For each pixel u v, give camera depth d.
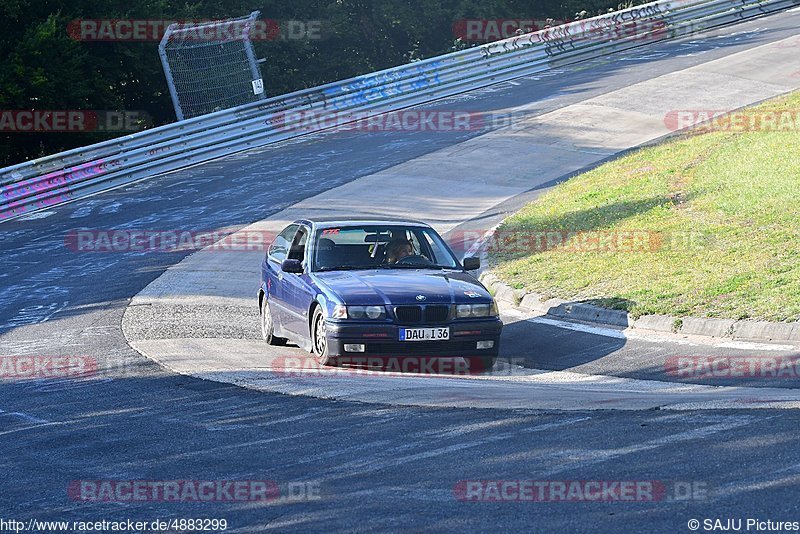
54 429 29.61
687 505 19.75
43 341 46.28
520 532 18.98
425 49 178.50
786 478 20.84
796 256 47.72
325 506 21.19
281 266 42.94
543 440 25.22
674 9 148.88
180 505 21.83
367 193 87.00
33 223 84.19
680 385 33.03
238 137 109.19
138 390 34.53
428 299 37.22
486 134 105.94
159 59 137.75
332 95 117.44
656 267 51.72
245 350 42.94
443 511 20.34
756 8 156.50
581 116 109.44
